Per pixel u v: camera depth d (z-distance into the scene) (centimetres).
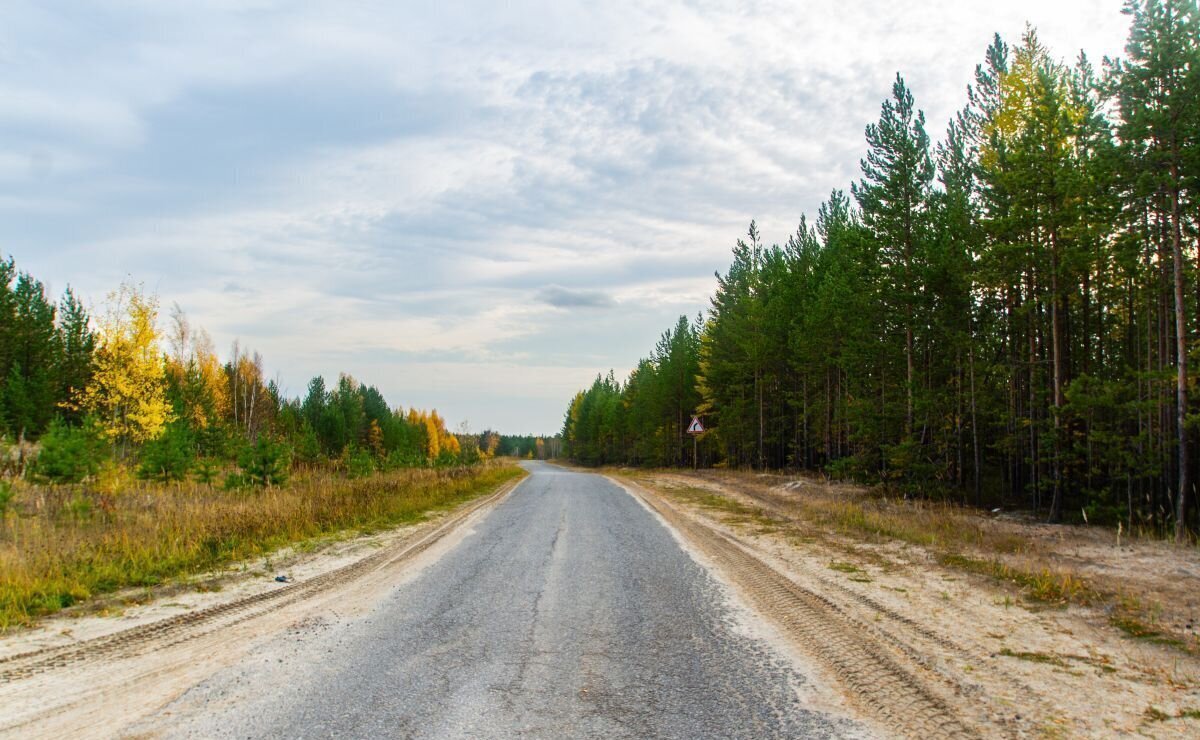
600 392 9350
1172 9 1397
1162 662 551
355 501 1669
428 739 398
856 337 2495
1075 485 1709
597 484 3178
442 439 10256
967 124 2366
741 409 4062
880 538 1248
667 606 741
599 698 469
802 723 425
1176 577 882
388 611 718
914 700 466
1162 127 1396
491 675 517
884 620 682
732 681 505
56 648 585
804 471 3541
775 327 3656
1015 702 462
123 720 424
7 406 3519
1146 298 1820
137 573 878
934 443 2147
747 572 938
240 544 1109
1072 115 1809
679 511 1789
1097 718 434
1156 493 1731
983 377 2127
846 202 3466
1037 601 761
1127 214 1575
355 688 486
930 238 2112
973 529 1327
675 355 5644
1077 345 2284
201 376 4494
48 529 1098
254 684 493
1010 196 1883
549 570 955
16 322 4141
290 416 5006
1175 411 1688
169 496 1622
